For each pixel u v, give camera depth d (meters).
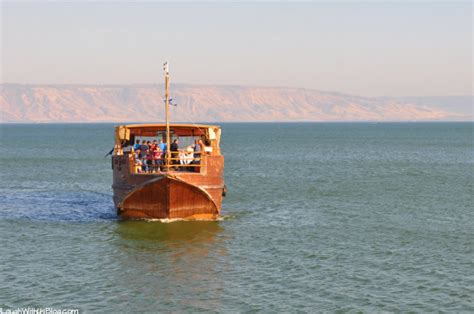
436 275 27.53
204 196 37.06
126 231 36.06
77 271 28.14
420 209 44.75
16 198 51.47
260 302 24.19
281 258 30.31
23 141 169.62
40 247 32.69
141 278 27.06
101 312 23.17
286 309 23.48
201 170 36.72
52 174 72.31
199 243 33.22
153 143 38.66
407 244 33.16
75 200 50.56
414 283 26.45
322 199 50.03
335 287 25.92
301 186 59.19
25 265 29.14
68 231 36.75
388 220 40.16
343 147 138.00
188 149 38.22
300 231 36.47
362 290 25.56
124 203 37.50
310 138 197.12
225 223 38.62
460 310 23.45
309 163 89.38
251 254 31.06
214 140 38.88
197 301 24.28
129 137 39.62
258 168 80.06
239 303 24.08
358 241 33.88
